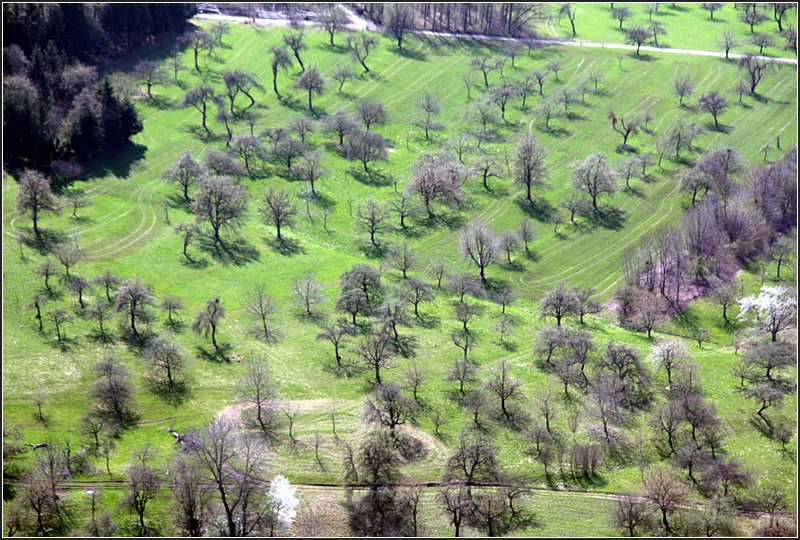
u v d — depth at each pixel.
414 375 144.62
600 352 158.75
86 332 156.00
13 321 156.38
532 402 143.00
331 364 153.25
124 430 132.88
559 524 116.94
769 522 117.12
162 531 112.19
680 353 151.25
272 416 137.00
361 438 132.00
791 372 153.00
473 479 124.06
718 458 129.88
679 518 117.75
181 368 148.12
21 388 139.75
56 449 123.94
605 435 135.00
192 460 119.38
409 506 117.50
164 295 172.50
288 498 118.12
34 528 110.88
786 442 134.62
